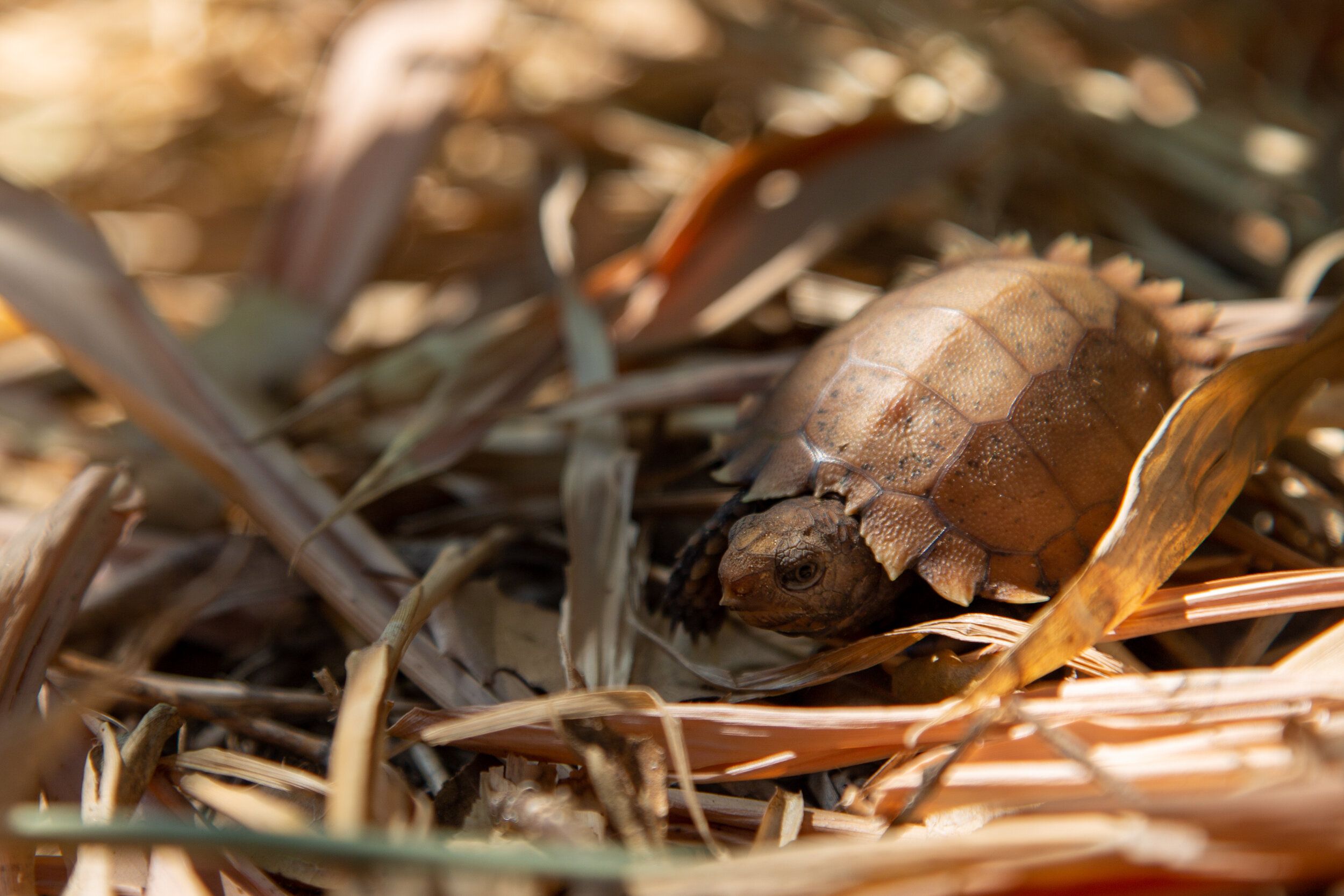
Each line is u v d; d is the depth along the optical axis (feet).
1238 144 1.49
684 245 1.40
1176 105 1.61
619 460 1.27
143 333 1.29
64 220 1.30
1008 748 1.11
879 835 1.11
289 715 1.20
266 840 1.05
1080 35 1.74
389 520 1.31
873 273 1.45
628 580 1.22
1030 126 1.51
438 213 1.59
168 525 1.32
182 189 1.67
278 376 1.38
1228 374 1.16
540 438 1.34
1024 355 1.19
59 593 1.19
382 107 1.44
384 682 1.12
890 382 1.19
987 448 1.18
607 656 1.20
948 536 1.17
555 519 1.29
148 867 1.11
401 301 1.50
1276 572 1.17
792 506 1.18
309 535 1.22
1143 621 1.15
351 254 1.42
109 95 1.77
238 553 1.27
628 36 1.83
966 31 1.58
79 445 1.36
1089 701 1.11
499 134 1.67
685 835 1.13
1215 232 1.48
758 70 1.67
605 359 1.33
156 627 1.23
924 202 1.47
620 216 1.52
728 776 1.13
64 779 1.13
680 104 1.75
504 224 1.58
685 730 1.13
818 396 1.21
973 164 1.50
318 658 1.24
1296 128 1.50
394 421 1.37
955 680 1.15
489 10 1.47
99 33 1.86
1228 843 1.05
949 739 1.12
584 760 1.11
